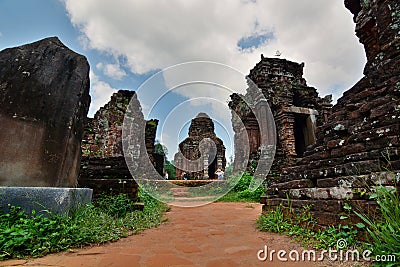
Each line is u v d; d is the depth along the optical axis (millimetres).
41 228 2660
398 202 2195
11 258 2264
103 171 6133
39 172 3463
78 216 3379
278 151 12898
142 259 2432
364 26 4621
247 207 7996
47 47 4062
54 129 3701
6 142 3338
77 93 4074
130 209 5395
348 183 2955
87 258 2385
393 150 2715
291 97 14133
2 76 3574
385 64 3584
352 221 2729
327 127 4082
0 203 2857
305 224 3494
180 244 3092
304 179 3896
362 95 3695
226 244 3082
